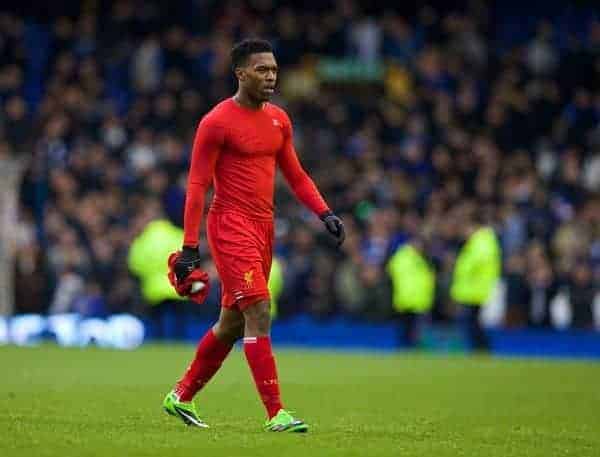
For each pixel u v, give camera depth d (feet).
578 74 367.66
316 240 303.07
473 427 123.95
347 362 222.28
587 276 288.92
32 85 361.51
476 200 322.14
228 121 111.96
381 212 301.22
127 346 262.88
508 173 327.47
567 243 305.73
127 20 366.63
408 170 331.98
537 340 286.66
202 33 372.58
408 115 352.49
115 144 333.62
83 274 289.33
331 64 364.17
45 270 287.89
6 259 280.92
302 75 363.35
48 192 316.40
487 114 354.54
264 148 112.88
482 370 207.62
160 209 294.46
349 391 163.32
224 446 100.58
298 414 133.49
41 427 110.93
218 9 377.91
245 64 112.37
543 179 336.49
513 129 352.49
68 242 290.97
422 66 362.53
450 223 296.51
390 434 113.70
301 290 296.30
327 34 367.25
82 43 362.33
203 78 354.13
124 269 291.38
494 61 369.30
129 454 96.07
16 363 198.59
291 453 98.22
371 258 296.51
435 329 285.02
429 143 344.08
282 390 163.63
